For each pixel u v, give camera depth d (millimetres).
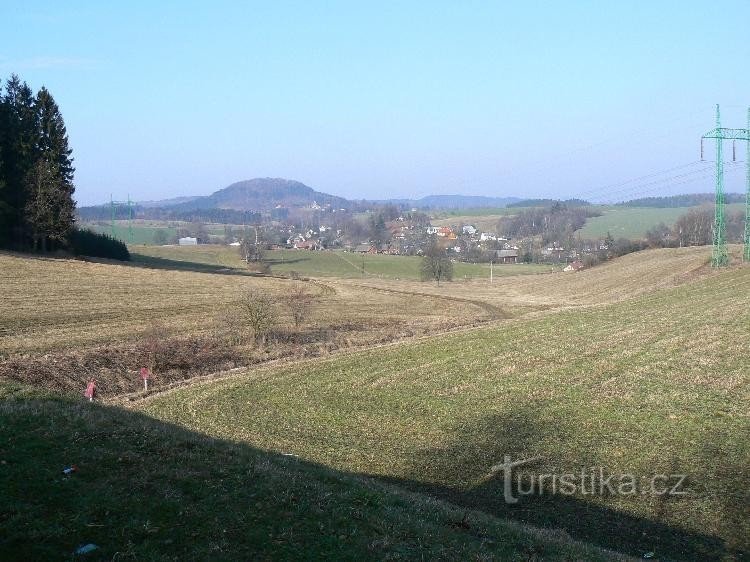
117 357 36250
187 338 42594
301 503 11406
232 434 23719
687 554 14336
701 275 71750
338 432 24328
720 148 74938
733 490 17625
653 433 22531
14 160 79750
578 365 34438
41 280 63469
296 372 35219
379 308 66688
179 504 10562
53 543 8820
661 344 38281
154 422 16750
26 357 33531
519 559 10977
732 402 25797
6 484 10305
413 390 30953
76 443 12664
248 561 9039
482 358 37969
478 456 21125
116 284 66688
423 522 11930
